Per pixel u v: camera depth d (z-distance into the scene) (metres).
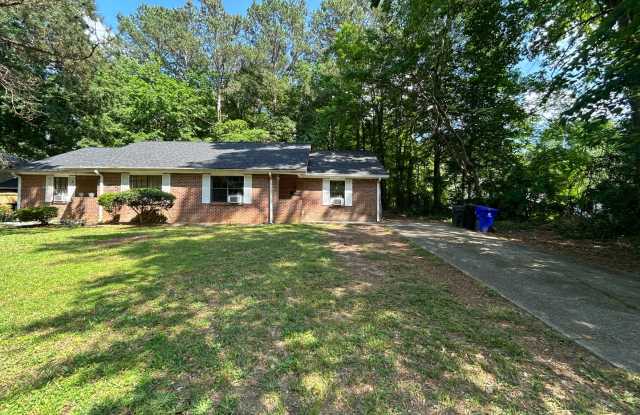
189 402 2.08
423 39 13.25
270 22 25.19
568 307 3.85
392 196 22.41
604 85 5.40
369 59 15.53
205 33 24.66
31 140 17.59
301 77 24.95
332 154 17.72
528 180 13.93
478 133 16.56
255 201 13.47
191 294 4.14
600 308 3.84
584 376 2.42
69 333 3.06
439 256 6.61
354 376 2.38
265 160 13.98
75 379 2.33
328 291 4.28
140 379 2.32
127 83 21.92
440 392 2.20
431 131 17.88
